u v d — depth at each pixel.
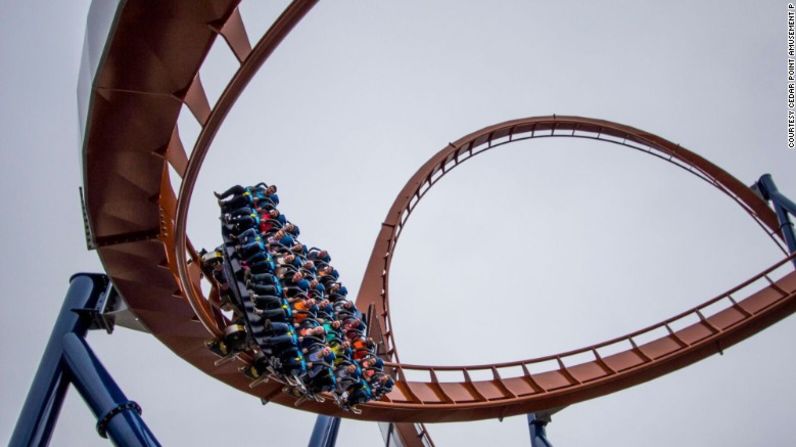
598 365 24.81
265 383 17.81
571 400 24.17
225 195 14.39
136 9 10.00
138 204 12.80
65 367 15.12
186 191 12.86
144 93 11.14
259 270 13.61
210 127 12.05
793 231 31.08
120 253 13.45
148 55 10.64
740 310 25.55
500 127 33.25
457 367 22.94
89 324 15.88
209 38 10.67
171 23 10.32
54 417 14.79
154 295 14.59
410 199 30.06
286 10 10.99
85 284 15.93
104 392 14.59
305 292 14.21
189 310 14.97
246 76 11.55
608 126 34.31
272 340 13.43
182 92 11.34
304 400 17.25
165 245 13.65
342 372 14.38
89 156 11.76
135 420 14.46
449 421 22.69
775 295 25.48
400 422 21.78
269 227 14.32
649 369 24.62
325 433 22.27
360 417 20.53
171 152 12.54
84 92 11.57
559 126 34.59
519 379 23.97
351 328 15.44
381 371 15.50
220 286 14.59
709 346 24.97
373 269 27.88
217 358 16.61
